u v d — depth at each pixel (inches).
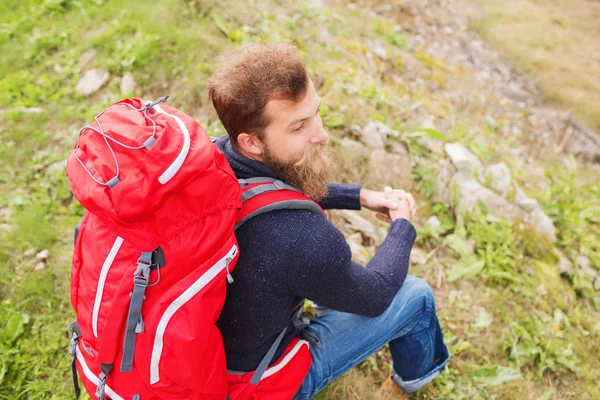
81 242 47.9
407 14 202.1
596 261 119.0
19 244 95.7
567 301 105.2
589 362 95.3
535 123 174.6
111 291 44.1
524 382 88.9
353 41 155.9
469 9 226.2
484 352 92.4
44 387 78.0
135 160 41.3
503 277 103.7
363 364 85.8
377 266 57.3
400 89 147.6
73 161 44.5
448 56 191.8
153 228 42.1
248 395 54.7
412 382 74.8
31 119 116.3
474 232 109.0
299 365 57.6
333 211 106.0
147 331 44.1
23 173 108.0
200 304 43.9
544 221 117.7
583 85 195.6
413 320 66.3
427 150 122.8
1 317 85.7
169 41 127.7
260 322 50.9
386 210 69.8
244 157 51.0
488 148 139.9
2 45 133.5
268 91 44.8
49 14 142.1
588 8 242.1
